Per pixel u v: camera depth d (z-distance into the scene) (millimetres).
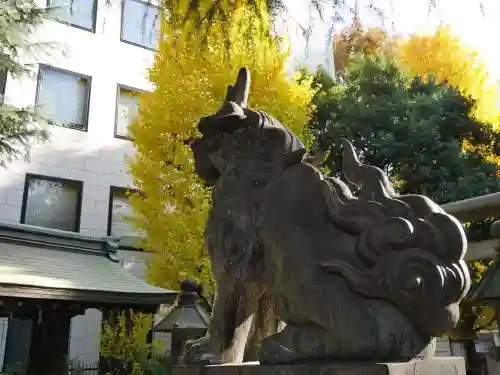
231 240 1759
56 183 11656
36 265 7043
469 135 9367
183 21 3859
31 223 11125
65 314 6766
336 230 1543
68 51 10617
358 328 1379
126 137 12859
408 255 1372
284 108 8055
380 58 10062
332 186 1604
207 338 1804
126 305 6906
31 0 8656
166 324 4730
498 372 2668
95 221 11891
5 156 10438
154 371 7375
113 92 12891
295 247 1573
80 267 7684
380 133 8781
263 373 1484
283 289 1584
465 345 4203
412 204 1462
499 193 2404
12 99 11328
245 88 2014
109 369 9969
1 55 8320
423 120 8805
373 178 1563
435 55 11695
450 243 1357
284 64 8109
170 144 8297
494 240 2514
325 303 1456
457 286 1326
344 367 1321
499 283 2074
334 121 9383
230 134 1878
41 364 6547
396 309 1380
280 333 1570
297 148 1763
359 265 1449
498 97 11602
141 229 8969
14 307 5871
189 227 7789
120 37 13273
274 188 1710
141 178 8453
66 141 11992
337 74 10406
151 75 8922
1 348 9789
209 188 8078
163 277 7918
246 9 3672
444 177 8484
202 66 8055
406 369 1286
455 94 9672
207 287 7621
